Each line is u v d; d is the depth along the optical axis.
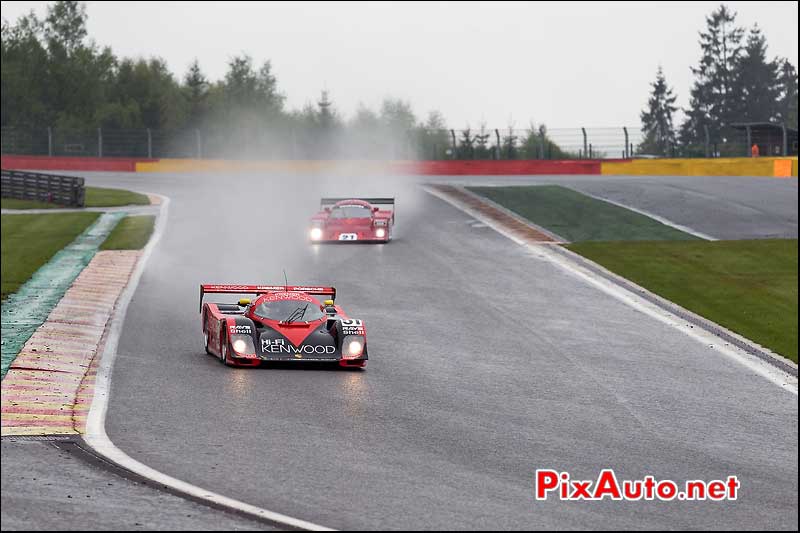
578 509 40.50
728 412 59.38
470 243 132.00
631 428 54.50
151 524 36.69
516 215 160.75
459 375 66.12
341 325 66.69
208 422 51.81
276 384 60.72
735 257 123.50
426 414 55.25
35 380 60.12
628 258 120.94
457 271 111.06
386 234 131.75
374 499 40.50
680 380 67.56
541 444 50.22
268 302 69.06
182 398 56.88
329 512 38.72
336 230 131.50
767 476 46.41
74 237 142.00
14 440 47.25
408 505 39.94
